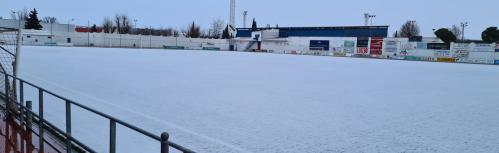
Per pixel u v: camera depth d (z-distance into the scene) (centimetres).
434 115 941
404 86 1600
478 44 4194
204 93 1238
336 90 1403
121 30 9462
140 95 1163
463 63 4175
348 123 826
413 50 4653
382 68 2755
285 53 5925
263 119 846
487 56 4138
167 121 806
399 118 894
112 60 2820
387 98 1228
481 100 1221
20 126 622
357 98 1209
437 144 673
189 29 10419
